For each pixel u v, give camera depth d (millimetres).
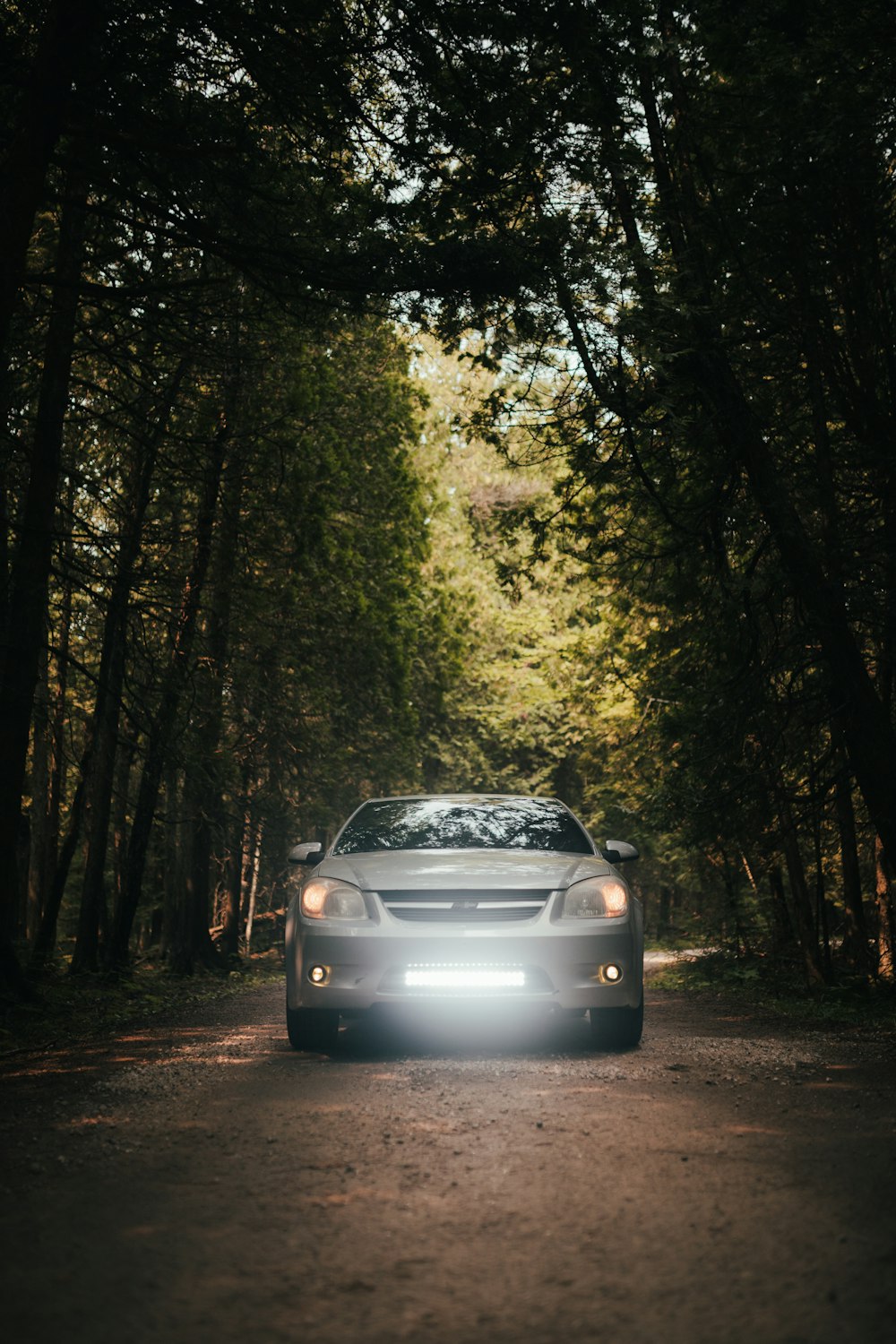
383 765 31156
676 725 14102
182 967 21250
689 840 14719
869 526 12992
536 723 44625
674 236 12500
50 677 21875
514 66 9398
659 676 21016
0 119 10266
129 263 12031
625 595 21172
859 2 10328
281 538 21109
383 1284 3248
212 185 10219
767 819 14234
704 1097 5992
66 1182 4371
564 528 15414
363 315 10430
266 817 23953
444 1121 5379
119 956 17969
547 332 10625
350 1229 3738
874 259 12188
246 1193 4180
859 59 10641
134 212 11750
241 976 21531
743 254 12531
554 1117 5441
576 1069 6867
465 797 9430
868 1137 5043
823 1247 3535
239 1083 6531
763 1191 4160
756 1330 2918
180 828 24609
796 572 12000
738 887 23625
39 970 15047
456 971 7383
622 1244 3576
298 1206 4012
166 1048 8383
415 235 10055
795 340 12586
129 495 16391
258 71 9484
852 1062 7340
